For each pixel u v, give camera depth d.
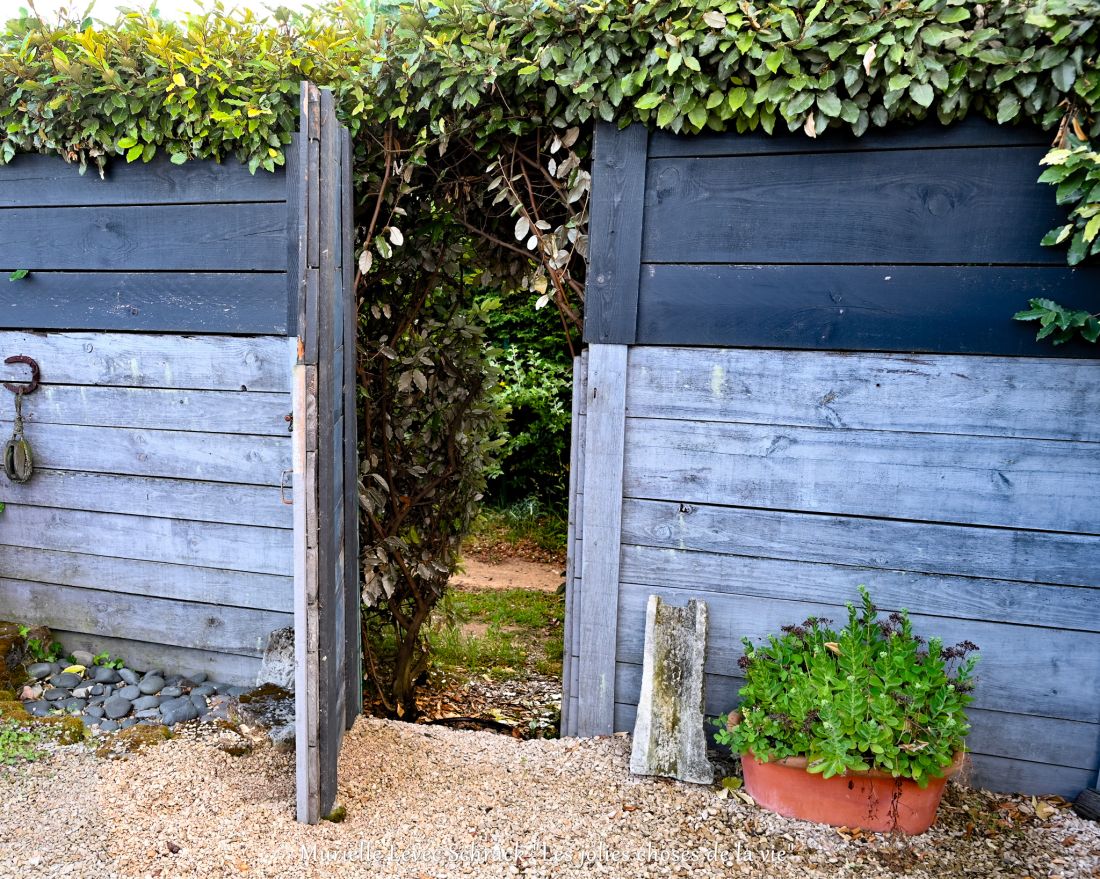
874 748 2.05
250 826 2.16
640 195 2.45
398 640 3.67
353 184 2.77
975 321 2.30
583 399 2.63
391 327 3.25
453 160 2.77
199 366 2.91
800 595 2.51
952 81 2.12
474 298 3.54
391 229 2.76
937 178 2.27
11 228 3.02
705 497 2.54
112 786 2.33
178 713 2.80
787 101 2.21
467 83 2.39
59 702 2.88
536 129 2.57
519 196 2.67
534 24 2.32
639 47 2.29
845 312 2.38
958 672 2.29
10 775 2.36
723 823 2.25
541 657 4.35
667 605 2.57
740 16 2.15
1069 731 2.38
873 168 2.30
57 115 2.77
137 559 3.10
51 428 3.12
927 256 2.30
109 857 2.00
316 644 2.10
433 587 3.55
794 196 2.37
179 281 2.89
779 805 2.29
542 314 6.87
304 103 1.93
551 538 6.70
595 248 2.51
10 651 3.01
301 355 1.97
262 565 2.96
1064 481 2.29
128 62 2.62
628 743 2.66
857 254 2.35
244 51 2.60
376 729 2.82
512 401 6.77
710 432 2.52
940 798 2.27
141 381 2.98
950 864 2.09
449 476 3.54
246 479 2.93
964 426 2.34
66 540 3.17
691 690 2.49
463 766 2.57
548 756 2.62
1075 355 2.25
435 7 2.42
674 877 2.02
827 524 2.47
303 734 2.14
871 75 2.12
